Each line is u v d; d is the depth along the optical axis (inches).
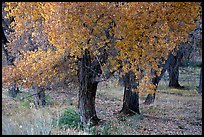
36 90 538.3
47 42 434.6
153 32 331.3
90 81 456.1
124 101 595.2
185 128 513.0
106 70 430.0
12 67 415.2
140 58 344.8
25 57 415.2
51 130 346.6
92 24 337.7
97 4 331.0
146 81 360.2
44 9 364.8
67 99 695.7
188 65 1253.7
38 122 350.6
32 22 428.8
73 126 417.1
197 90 940.6
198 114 625.6
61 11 330.3
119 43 341.1
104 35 349.7
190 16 340.5
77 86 563.8
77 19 331.3
